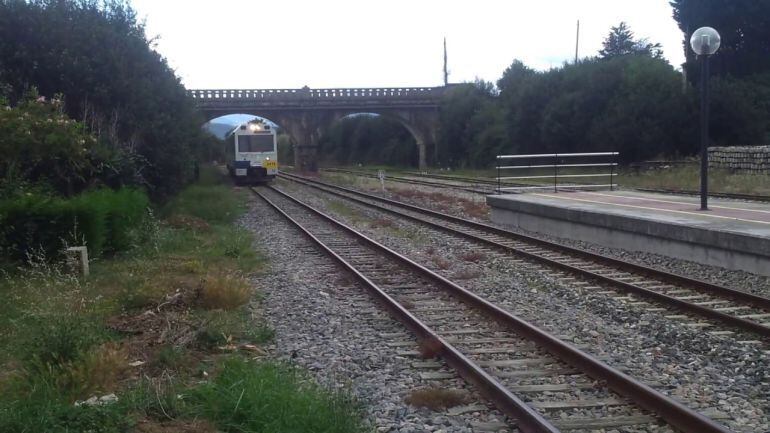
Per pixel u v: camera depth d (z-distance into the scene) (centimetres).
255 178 4447
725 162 3388
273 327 896
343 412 555
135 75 2134
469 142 6512
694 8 4616
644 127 4344
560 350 730
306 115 6806
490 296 1067
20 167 1472
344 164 9081
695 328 846
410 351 775
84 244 1251
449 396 612
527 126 5453
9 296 1009
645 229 1412
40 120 1416
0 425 494
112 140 1931
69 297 944
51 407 534
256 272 1330
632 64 4847
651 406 577
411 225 2080
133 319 901
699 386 646
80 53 2006
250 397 569
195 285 1127
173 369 701
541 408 591
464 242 1673
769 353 740
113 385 641
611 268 1272
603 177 3688
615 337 821
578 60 5669
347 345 806
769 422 559
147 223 1686
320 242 1652
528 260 1375
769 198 2086
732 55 4719
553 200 1950
